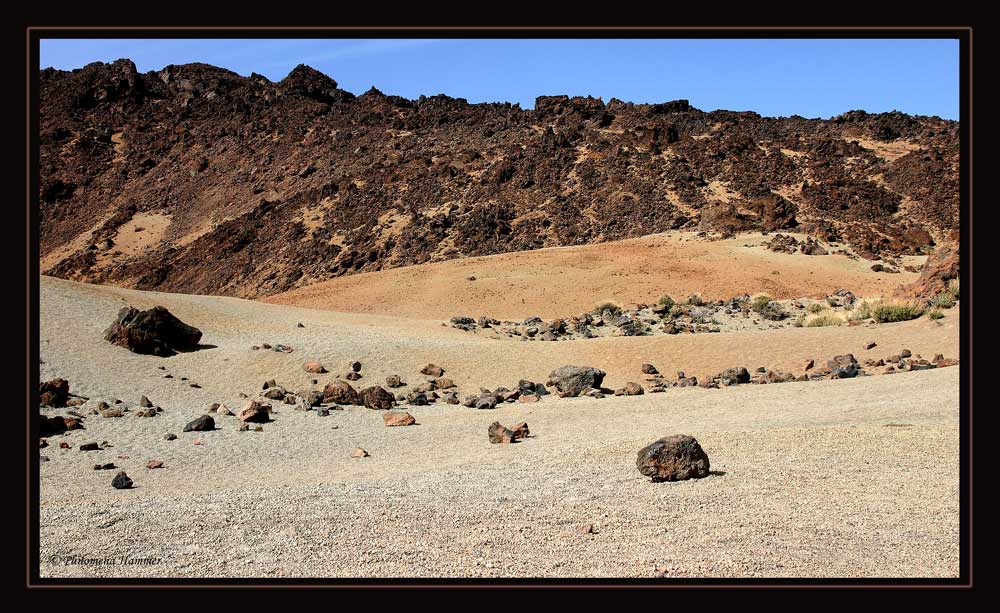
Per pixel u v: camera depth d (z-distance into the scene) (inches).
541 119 7632.9
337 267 5285.4
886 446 617.6
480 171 6338.6
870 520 445.1
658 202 5162.4
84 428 962.7
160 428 978.1
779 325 2122.3
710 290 2935.5
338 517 486.3
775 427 729.6
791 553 395.9
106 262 7199.8
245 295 5472.4
